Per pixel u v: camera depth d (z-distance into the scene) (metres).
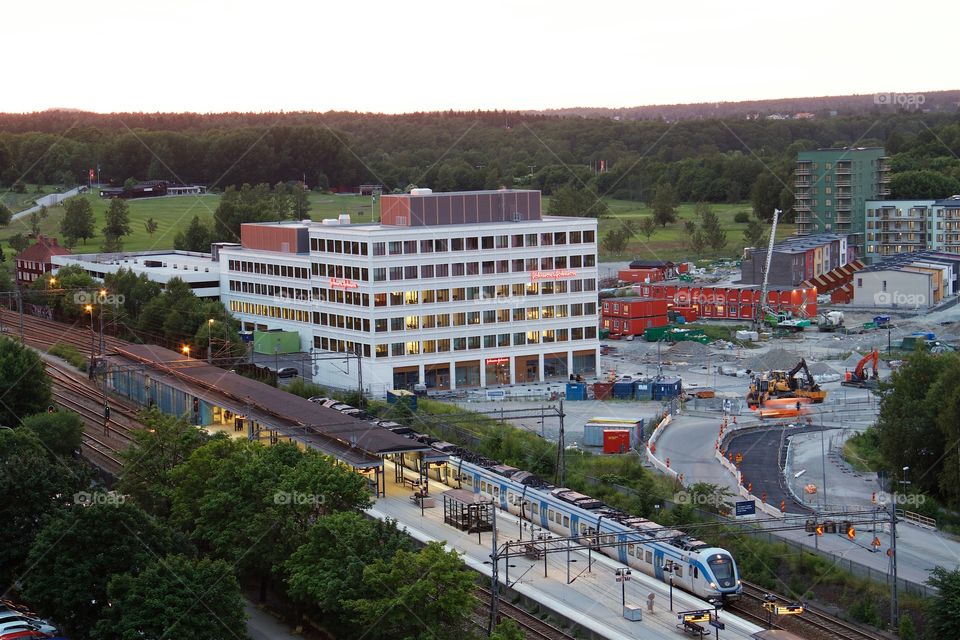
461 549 114.25
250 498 107.62
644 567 109.06
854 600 101.19
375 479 135.88
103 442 155.12
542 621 97.12
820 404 189.88
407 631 86.50
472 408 187.88
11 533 101.31
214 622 87.88
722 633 93.31
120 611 88.56
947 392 134.12
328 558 94.81
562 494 122.75
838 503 128.88
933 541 115.81
